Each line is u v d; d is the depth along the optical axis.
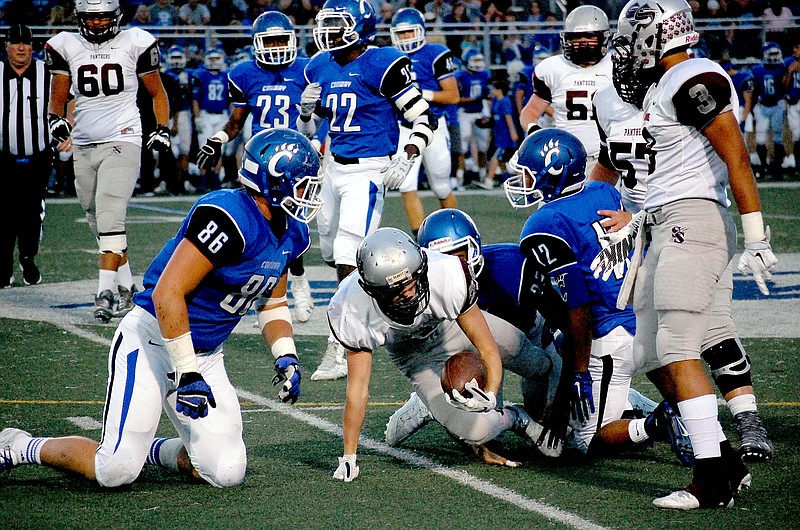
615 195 11.73
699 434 9.51
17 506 9.84
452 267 10.12
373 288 9.74
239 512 9.62
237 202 9.71
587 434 11.31
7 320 19.53
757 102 44.78
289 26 18.14
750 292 21.81
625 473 10.80
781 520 9.20
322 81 16.36
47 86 22.62
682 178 9.69
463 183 44.56
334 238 16.88
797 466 10.80
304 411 13.48
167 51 45.56
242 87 18.48
